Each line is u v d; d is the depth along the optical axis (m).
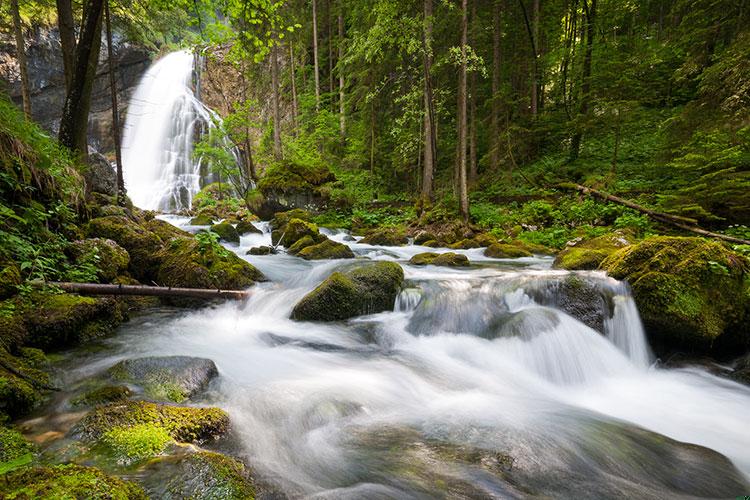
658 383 4.97
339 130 23.94
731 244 8.28
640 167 14.30
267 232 14.12
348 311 6.18
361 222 16.36
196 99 33.88
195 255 7.11
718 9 13.30
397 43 15.56
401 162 20.00
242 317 6.34
